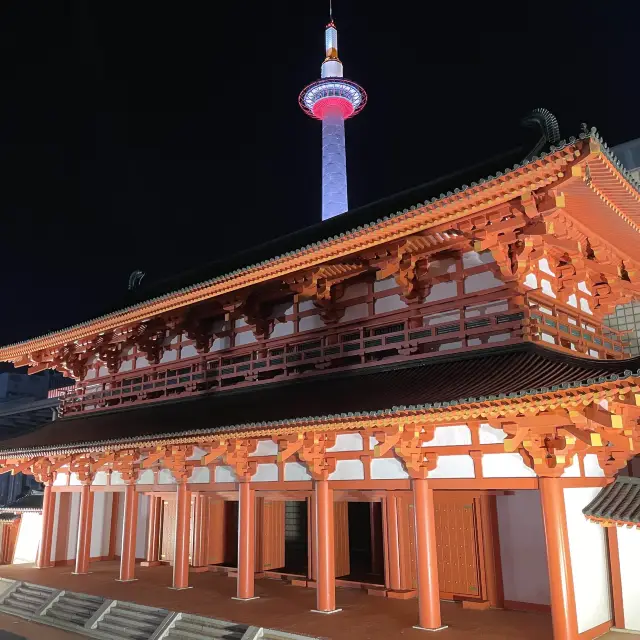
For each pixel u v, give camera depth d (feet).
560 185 48.93
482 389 49.93
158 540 100.17
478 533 63.52
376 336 70.13
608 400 43.04
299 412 61.57
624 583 52.54
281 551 86.22
